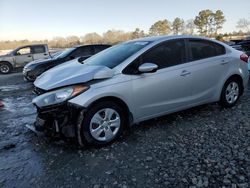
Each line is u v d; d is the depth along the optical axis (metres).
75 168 3.50
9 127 5.34
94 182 3.18
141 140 4.24
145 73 4.35
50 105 3.92
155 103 4.52
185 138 4.24
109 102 4.06
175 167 3.40
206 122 4.89
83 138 3.94
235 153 3.67
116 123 4.18
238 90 5.75
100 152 3.91
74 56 11.19
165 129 4.65
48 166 3.60
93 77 3.97
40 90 4.16
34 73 10.97
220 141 4.07
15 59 17.59
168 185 3.04
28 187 3.16
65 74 4.31
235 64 5.55
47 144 4.30
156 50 4.56
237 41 10.45
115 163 3.57
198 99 5.07
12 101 7.98
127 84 4.17
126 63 4.27
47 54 18.30
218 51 5.39
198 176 3.18
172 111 4.79
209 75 5.13
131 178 3.22
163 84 4.52
